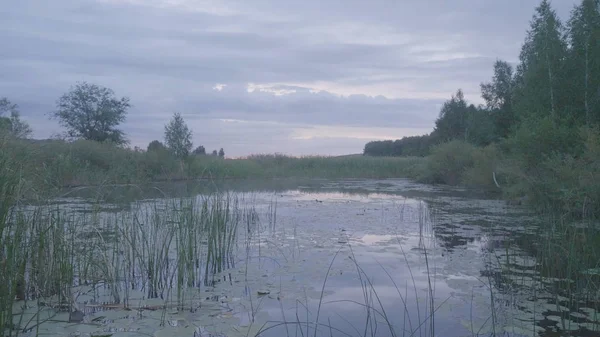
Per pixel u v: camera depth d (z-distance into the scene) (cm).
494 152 2358
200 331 481
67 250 615
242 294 604
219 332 479
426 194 2072
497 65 3812
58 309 545
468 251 852
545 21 2017
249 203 1598
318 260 780
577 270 640
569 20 1955
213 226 787
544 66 1978
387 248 876
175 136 2788
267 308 553
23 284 551
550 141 1534
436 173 2922
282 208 1476
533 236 988
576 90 1891
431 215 1312
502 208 1490
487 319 518
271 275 693
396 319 521
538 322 511
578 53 1903
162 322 504
